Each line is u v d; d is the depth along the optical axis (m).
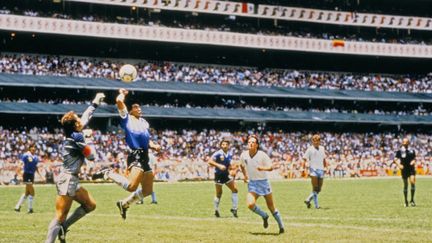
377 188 59.50
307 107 119.75
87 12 109.88
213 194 51.53
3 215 31.14
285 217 29.73
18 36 104.88
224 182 30.72
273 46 120.94
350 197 46.22
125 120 19.00
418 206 36.94
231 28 121.75
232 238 20.44
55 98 100.56
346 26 131.50
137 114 19.34
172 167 84.00
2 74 97.44
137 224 25.45
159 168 83.19
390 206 37.12
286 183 72.44
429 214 31.25
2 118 94.25
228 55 122.56
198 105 111.75
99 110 97.38
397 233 21.94
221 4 117.12
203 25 119.31
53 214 32.22
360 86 126.56
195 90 108.12
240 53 123.12
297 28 127.56
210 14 120.44
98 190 57.56
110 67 109.06
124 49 113.38
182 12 118.06
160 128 105.25
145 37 110.25
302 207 36.62
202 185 69.38
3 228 23.73
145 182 19.20
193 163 85.50
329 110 120.69
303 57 128.75
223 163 30.86
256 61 124.88
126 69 18.83
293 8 123.12
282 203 40.00
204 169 85.94
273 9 121.62
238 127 110.56
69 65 105.38
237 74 119.06
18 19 100.31
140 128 19.08
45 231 22.62
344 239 20.16
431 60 137.38
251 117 108.38
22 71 100.19
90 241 19.62
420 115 122.69
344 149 110.12
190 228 23.86
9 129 93.75
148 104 107.94
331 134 113.88
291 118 110.94
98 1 105.19
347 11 129.25
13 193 53.09
